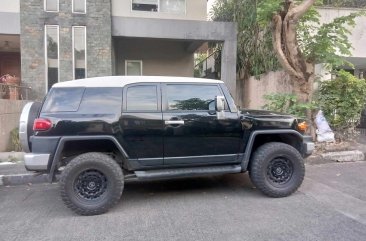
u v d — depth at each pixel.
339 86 9.04
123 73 15.12
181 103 5.52
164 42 15.31
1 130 9.70
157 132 5.33
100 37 12.64
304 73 8.91
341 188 6.12
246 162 5.71
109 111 5.20
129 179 5.43
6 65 16.23
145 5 13.85
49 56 12.51
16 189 6.63
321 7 12.17
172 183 6.71
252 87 14.45
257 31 13.71
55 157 4.97
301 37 9.60
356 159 8.34
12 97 10.89
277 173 5.71
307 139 6.02
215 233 4.27
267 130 5.73
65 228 4.53
